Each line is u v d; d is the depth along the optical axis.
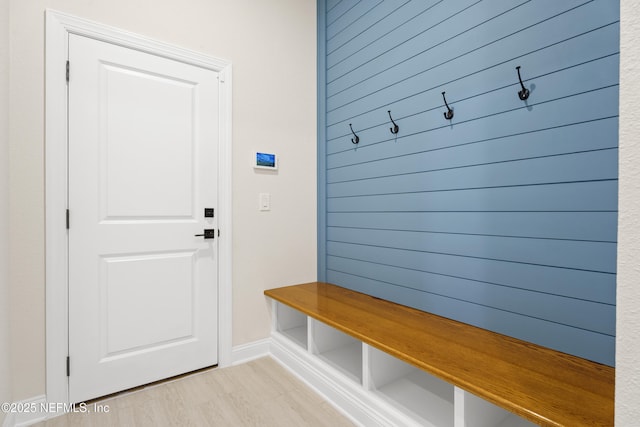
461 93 1.57
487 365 1.14
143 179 1.80
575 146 1.20
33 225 1.50
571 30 1.20
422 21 1.76
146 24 1.81
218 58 2.06
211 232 2.03
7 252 1.40
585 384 1.02
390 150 1.97
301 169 2.48
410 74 1.83
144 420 1.50
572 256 1.21
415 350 1.27
